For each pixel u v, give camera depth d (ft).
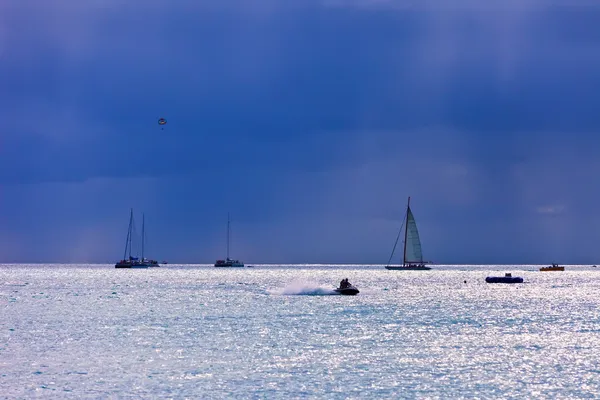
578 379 509.35
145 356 583.17
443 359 580.30
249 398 446.60
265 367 540.11
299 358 578.25
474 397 456.04
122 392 459.32
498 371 534.37
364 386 480.64
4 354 590.96
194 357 579.89
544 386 486.79
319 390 468.34
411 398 451.94
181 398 444.96
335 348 629.92
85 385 477.36
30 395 451.53
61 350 611.47
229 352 604.49
